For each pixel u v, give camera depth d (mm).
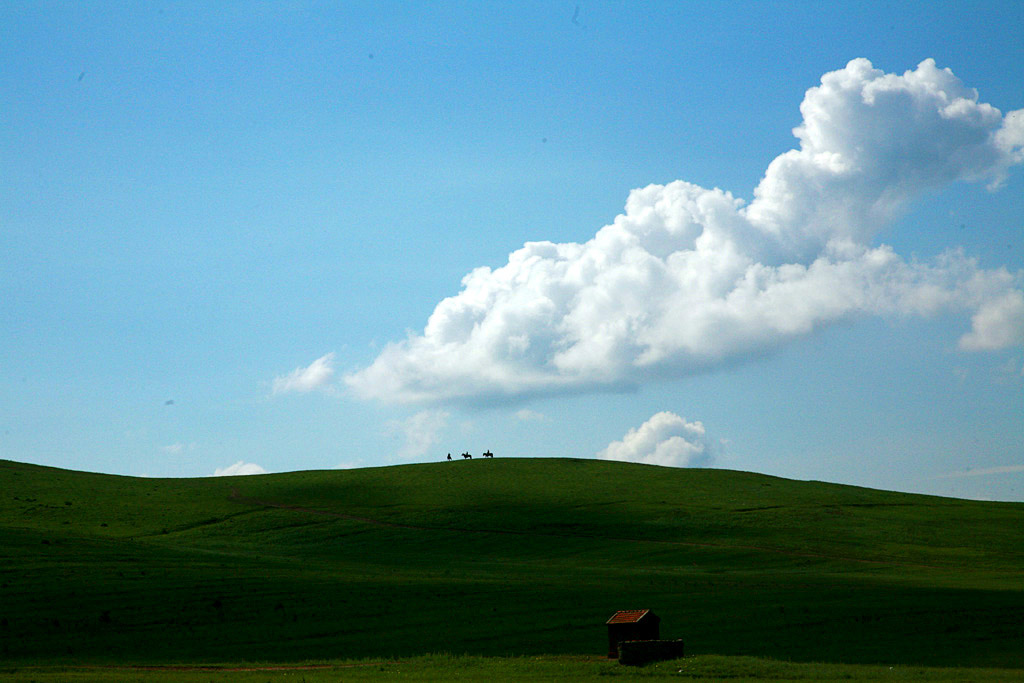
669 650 41812
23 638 51875
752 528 101750
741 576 77625
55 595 60938
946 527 102312
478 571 81875
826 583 71688
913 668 39219
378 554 92875
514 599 63656
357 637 53000
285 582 68125
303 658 48000
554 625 55594
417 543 97688
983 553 89750
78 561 72750
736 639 51375
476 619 57438
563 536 99625
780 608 59562
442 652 48469
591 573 80000
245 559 81875
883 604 60250
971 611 57625
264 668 44500
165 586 64875
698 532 100312
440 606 61281
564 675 39250
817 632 52719
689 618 57156
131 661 47312
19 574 66375
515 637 52594
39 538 81188
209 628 54875
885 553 90000
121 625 55031
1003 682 34906
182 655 48812
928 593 64625
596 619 57219
